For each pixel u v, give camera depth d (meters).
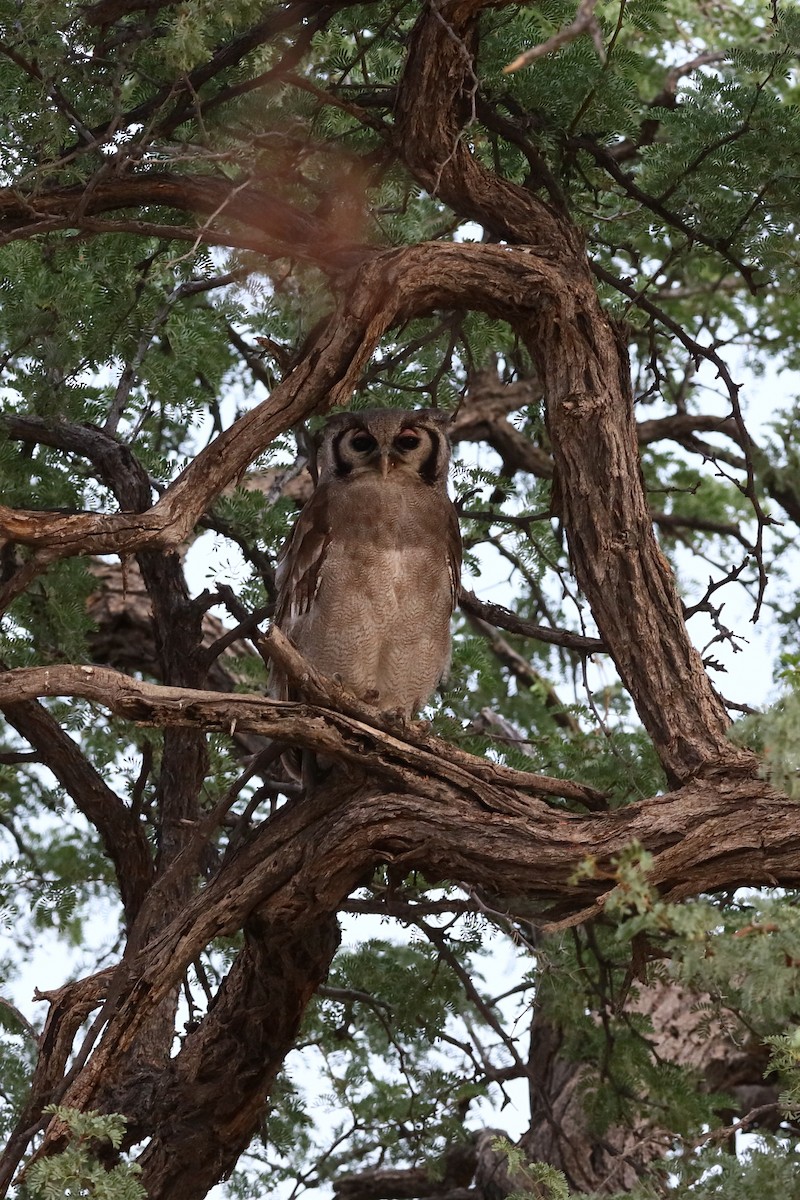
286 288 10.47
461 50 8.98
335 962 12.67
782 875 7.79
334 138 10.29
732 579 10.24
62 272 11.39
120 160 9.15
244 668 15.14
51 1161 7.32
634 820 8.07
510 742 12.37
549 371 9.69
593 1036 12.33
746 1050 13.29
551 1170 8.02
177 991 11.05
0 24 9.05
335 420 12.23
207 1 8.28
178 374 12.51
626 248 11.98
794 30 10.27
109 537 8.22
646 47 16.05
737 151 10.47
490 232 10.31
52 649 12.83
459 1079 12.67
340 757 8.52
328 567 11.62
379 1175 13.64
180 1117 9.70
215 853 12.12
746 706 9.67
